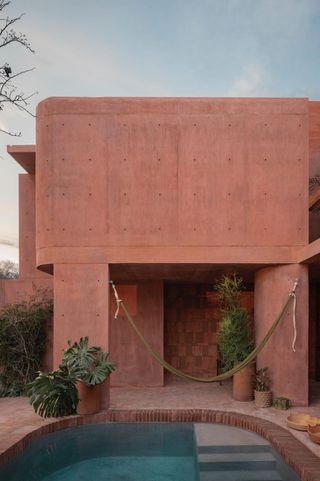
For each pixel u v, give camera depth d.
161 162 8.12
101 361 7.71
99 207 8.09
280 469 5.57
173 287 12.28
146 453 6.29
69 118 8.15
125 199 8.09
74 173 8.11
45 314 10.33
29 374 9.97
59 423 7.12
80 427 7.30
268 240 8.10
